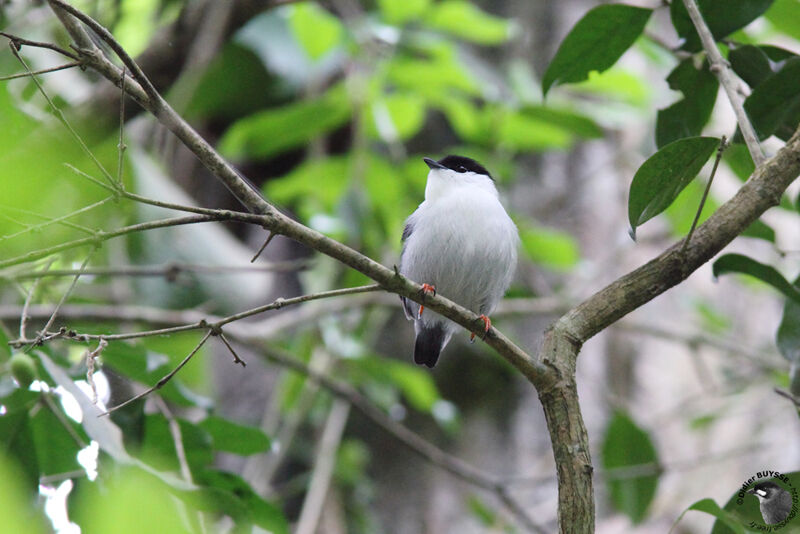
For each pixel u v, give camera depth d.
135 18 12.56
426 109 15.19
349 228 11.23
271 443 7.77
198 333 10.89
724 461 13.16
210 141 14.43
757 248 14.14
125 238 10.37
